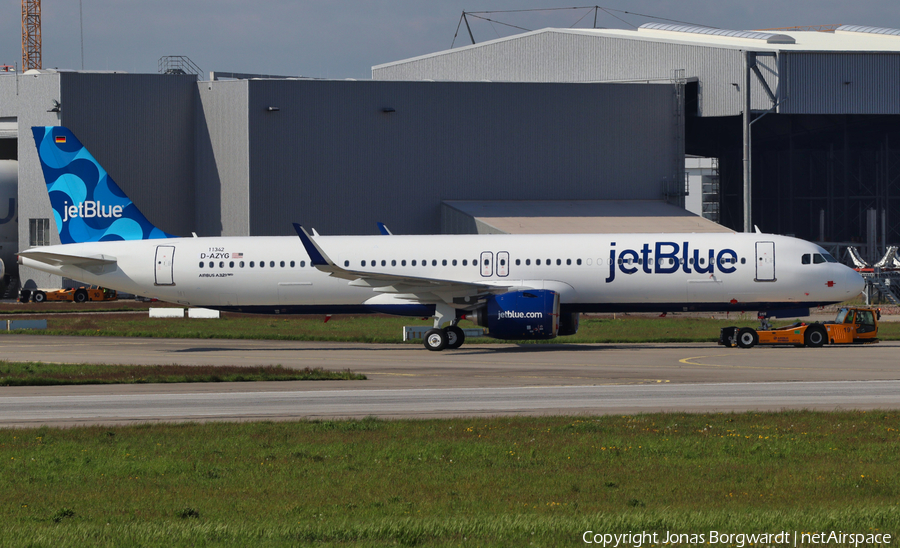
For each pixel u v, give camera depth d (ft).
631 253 555.69
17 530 160.15
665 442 247.09
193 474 212.02
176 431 270.67
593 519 161.89
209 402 340.18
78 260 599.98
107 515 172.96
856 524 158.20
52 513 174.40
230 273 590.55
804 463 219.61
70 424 292.81
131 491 194.80
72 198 623.36
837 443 241.96
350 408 321.93
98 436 262.88
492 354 526.16
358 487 196.95
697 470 212.23
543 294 535.19
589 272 556.51
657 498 185.06
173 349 587.68
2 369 440.86
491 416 298.76
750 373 410.11
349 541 149.38
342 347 598.75
